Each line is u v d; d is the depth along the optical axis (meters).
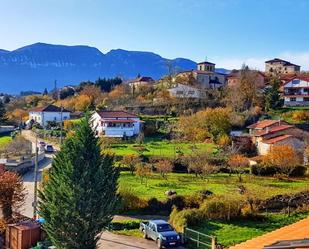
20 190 38.19
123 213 45.62
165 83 140.88
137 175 61.75
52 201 28.62
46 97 175.62
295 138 75.44
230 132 90.38
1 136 114.19
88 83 179.88
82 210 28.33
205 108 109.81
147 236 37.06
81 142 28.97
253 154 79.06
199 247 34.09
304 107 111.69
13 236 35.31
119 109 117.44
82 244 29.00
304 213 44.84
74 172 28.34
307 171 65.25
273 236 17.59
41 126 119.50
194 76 142.25
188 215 39.81
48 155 87.44
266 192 50.69
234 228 39.12
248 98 111.25
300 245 12.96
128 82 171.62
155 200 46.62
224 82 144.00
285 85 119.94
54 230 28.86
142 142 89.25
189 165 64.81
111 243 35.66
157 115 112.44
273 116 102.56
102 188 28.98
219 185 56.72
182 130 94.44
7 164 68.62
